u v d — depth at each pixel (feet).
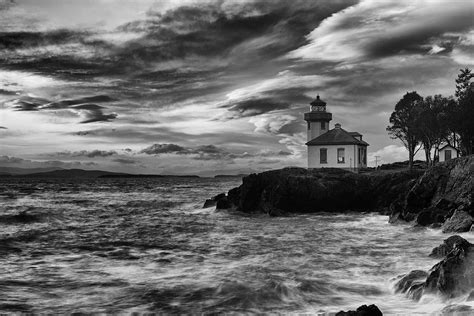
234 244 84.48
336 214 151.02
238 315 39.96
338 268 58.75
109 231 109.29
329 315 38.58
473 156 112.37
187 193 342.85
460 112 182.50
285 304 42.93
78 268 61.93
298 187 154.92
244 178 164.55
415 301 42.55
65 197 276.41
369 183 156.35
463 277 41.04
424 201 117.80
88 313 41.27
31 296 47.14
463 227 89.35
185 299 45.21
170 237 96.99
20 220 131.85
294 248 77.56
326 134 211.41
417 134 207.41
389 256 67.10
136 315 40.73
